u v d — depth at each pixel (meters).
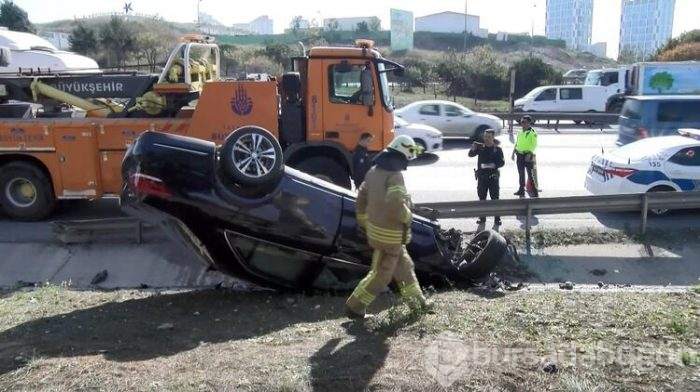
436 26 106.62
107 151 10.55
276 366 4.23
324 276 7.26
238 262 6.89
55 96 11.06
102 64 48.12
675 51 47.94
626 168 11.14
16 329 5.37
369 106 10.75
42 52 15.01
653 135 14.76
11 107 10.79
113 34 49.81
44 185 10.74
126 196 6.54
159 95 10.85
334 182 10.93
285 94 10.61
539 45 100.88
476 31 106.12
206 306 6.57
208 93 10.35
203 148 6.55
